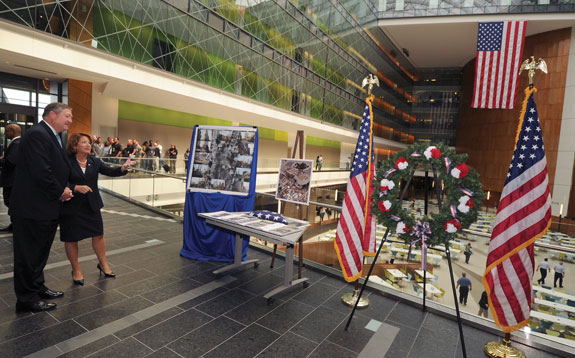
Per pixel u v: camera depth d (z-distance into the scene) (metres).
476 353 2.90
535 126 2.85
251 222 4.03
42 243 3.08
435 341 3.05
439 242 2.97
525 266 2.82
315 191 6.76
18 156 2.94
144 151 14.79
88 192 3.70
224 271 4.35
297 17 25.73
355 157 3.90
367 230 4.58
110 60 12.90
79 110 15.13
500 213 2.90
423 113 49.59
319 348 2.83
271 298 3.63
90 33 12.48
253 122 23.78
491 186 33.25
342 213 3.85
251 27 21.28
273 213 4.33
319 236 5.00
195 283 4.05
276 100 24.14
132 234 6.11
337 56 31.75
